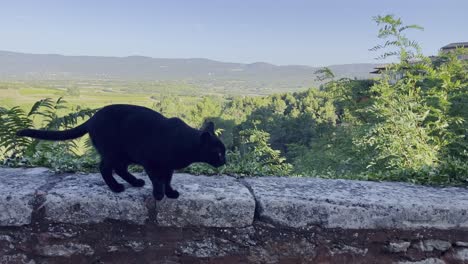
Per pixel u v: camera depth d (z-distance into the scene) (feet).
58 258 8.27
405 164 15.19
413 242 8.73
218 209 8.37
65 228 8.21
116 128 8.32
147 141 8.04
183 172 10.52
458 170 10.84
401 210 8.59
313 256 8.59
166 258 8.43
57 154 11.64
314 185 9.69
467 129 18.39
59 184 8.83
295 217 8.49
